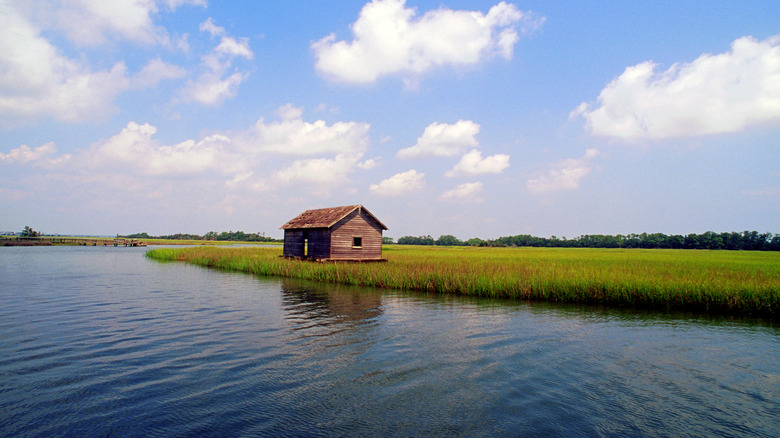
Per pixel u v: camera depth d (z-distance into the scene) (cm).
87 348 1186
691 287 1983
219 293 2367
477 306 1989
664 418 779
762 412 811
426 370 1030
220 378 958
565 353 1192
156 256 5512
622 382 963
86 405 800
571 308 1950
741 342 1334
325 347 1225
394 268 3130
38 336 1318
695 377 1004
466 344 1279
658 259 4706
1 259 5097
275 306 1939
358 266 3244
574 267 3198
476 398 859
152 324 1516
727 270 2877
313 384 926
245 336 1350
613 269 2981
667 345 1289
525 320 1655
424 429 720
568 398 866
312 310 1841
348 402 830
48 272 3491
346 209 4191
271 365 1054
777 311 1780
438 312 1819
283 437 686
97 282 2830
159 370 1005
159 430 705
